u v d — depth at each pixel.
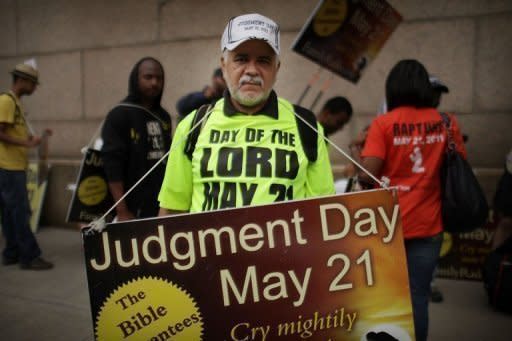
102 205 3.51
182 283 1.41
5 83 6.26
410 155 2.14
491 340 2.74
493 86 4.02
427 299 2.16
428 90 2.19
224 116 1.57
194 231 1.41
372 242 1.43
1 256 4.52
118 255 1.41
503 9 3.93
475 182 2.09
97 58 5.61
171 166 1.67
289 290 1.41
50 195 5.68
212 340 1.42
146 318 1.42
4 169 3.94
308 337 1.42
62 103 5.89
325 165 1.65
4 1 6.09
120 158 2.94
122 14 5.40
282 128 1.55
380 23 3.24
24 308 3.27
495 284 3.12
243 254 1.41
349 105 3.54
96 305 1.41
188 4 5.05
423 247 2.13
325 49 3.15
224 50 1.57
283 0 4.62
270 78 1.55
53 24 5.81
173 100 5.25
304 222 1.41
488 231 3.75
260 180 1.49
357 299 1.42
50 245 4.90
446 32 4.11
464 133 4.15
